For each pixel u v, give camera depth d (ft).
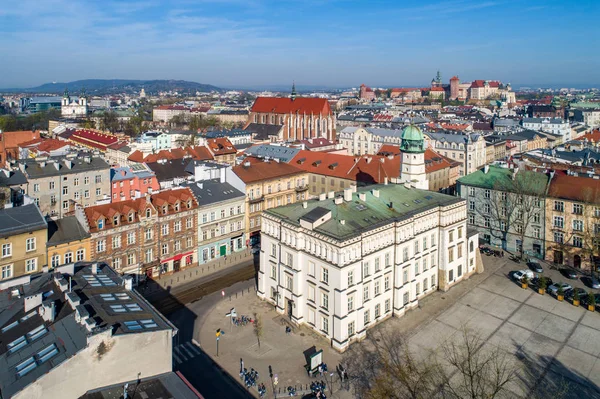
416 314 293.84
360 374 232.94
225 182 417.08
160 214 340.80
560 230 368.68
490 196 410.72
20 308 180.04
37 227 279.69
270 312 296.10
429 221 311.68
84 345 147.74
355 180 494.18
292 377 230.68
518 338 263.70
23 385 136.98
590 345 256.52
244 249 408.26
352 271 256.32
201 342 260.83
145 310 181.27
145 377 160.76
